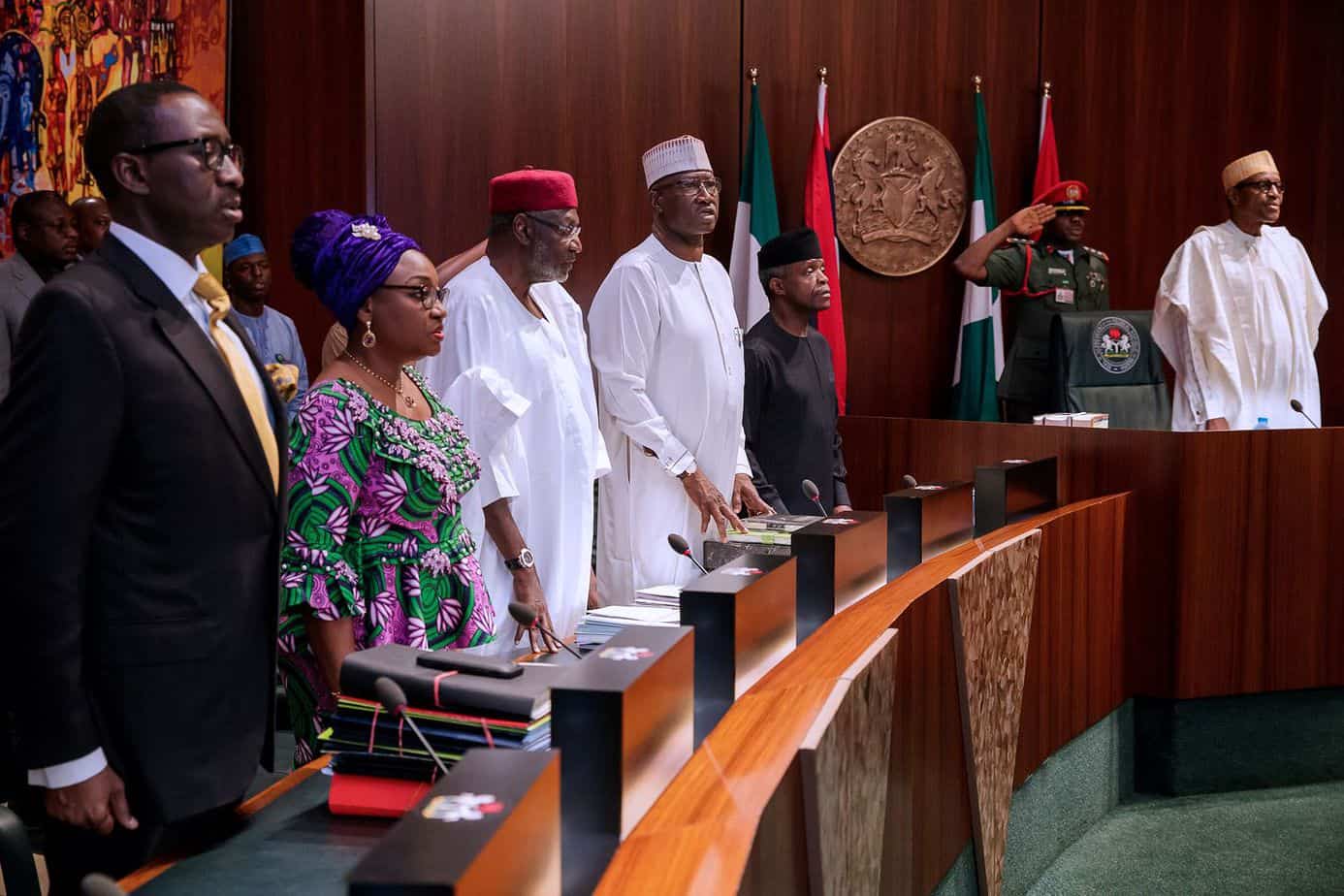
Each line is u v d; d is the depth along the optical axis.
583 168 5.56
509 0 5.32
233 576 1.73
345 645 2.05
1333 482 4.61
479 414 2.76
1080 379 5.22
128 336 1.65
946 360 6.71
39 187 4.94
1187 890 3.62
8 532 1.58
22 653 1.59
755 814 1.43
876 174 6.41
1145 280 7.16
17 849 1.59
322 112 5.25
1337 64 7.45
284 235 5.34
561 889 1.26
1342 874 3.76
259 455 1.77
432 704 1.55
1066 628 3.90
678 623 2.28
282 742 4.11
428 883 0.96
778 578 2.16
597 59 5.58
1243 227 5.52
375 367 2.20
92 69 4.97
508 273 3.02
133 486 1.67
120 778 1.66
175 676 1.68
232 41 5.33
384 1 5.05
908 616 2.45
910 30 6.46
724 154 5.98
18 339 1.64
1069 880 3.70
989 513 3.83
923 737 2.56
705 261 3.84
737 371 3.83
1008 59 6.72
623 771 1.40
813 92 6.24
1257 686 4.56
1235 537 4.49
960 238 6.66
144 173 1.69
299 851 1.48
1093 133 6.96
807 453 4.32
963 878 2.92
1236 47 7.25
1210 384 5.47
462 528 2.30
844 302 6.46
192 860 1.45
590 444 3.12
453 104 5.21
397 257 2.15
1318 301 5.70
